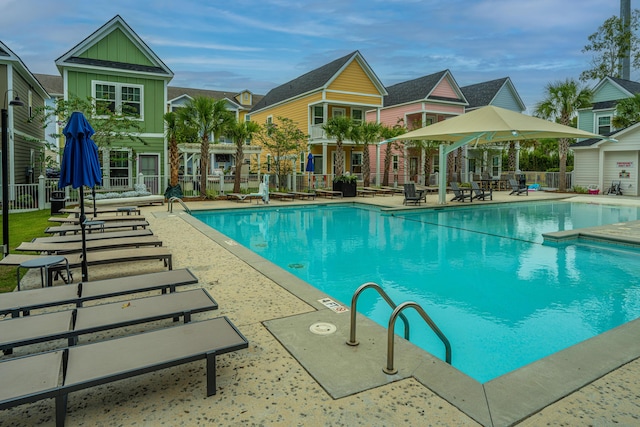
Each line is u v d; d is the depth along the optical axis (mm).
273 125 23719
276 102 31047
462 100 30703
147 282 4453
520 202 19375
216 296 4863
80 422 2488
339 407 2617
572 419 2500
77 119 5027
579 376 3023
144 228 8758
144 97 19812
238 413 2568
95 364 2566
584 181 25484
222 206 16062
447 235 11062
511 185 23328
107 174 18438
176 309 3572
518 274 7234
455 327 4867
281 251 9117
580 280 6848
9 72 16266
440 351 4211
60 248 6051
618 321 5059
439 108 29672
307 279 6973
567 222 13398
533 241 10242
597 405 2652
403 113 30703
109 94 19109
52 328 3135
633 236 9438
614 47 36531
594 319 5133
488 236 10875
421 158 30078
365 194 22562
